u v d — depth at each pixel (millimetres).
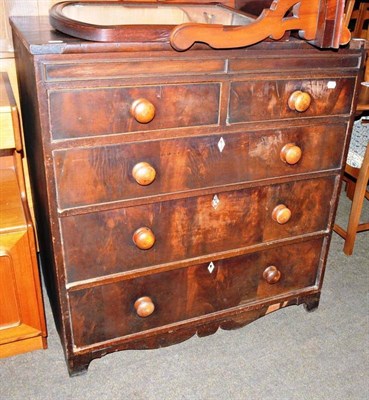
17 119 1180
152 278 1334
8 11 1471
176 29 1005
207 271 1405
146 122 1089
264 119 1238
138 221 1227
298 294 1618
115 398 1331
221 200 1305
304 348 1538
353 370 1461
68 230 1159
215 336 1575
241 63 1140
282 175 1354
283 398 1354
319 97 1285
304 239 1510
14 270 1294
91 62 997
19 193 1402
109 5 1396
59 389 1350
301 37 1140
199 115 1154
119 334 1379
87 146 1072
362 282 1876
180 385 1382
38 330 1420
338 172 1441
